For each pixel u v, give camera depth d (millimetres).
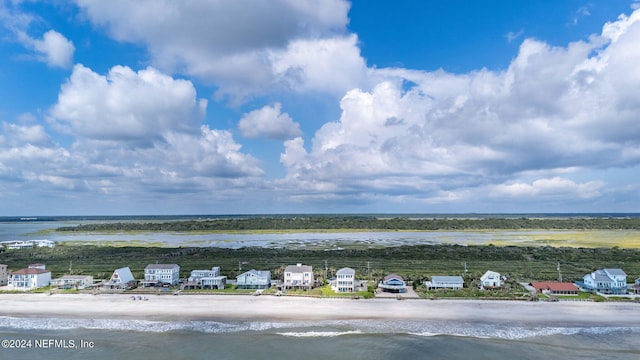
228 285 102125
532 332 67625
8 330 69875
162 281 103188
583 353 59500
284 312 78312
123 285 99875
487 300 85562
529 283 100812
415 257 145125
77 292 94875
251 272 99562
